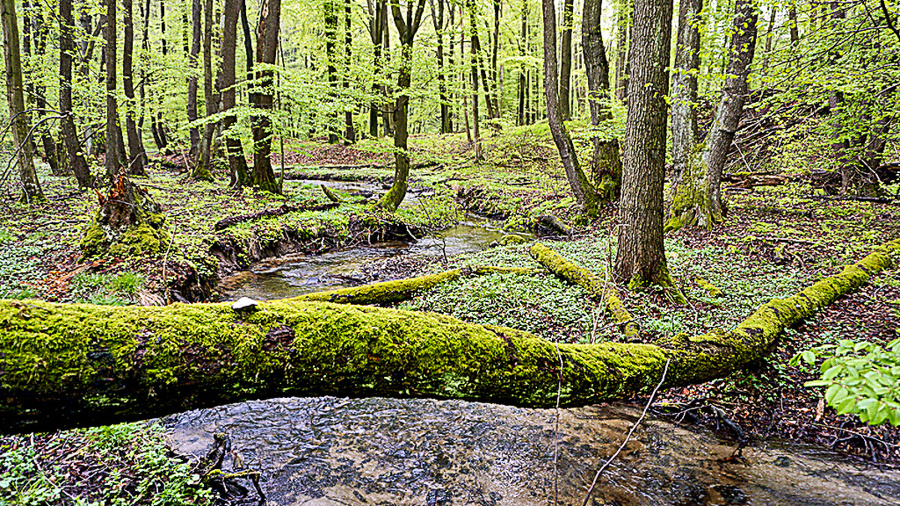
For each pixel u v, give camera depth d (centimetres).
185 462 355
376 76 1319
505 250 1059
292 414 463
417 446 412
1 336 147
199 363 172
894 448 366
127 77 1589
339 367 195
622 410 459
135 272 651
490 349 228
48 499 288
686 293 651
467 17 1627
